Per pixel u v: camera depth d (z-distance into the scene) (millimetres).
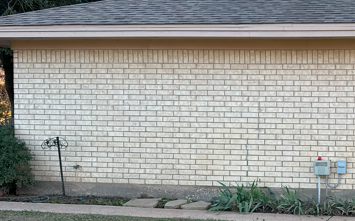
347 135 7414
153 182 7797
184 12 7660
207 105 7664
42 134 8031
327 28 6777
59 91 7984
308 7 7711
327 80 7441
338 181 7391
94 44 7871
